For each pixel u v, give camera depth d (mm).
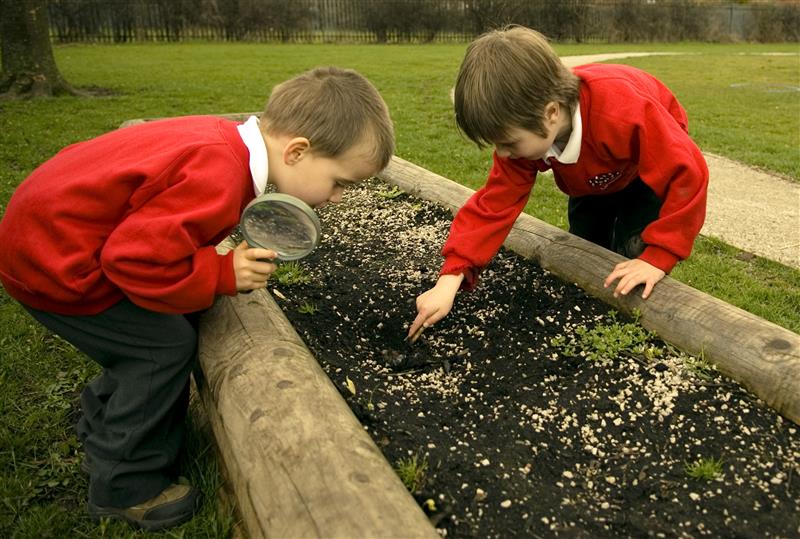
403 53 21953
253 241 1943
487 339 2635
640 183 3068
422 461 1940
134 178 1759
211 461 2264
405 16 28125
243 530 1957
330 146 1960
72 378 2877
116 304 1918
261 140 1952
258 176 1926
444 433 2098
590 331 2541
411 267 3389
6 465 2359
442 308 2539
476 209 2719
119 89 12078
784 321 3504
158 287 1789
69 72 14586
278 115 1965
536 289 2941
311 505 1499
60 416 2607
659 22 30203
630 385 2260
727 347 2266
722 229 5027
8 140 7539
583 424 2125
